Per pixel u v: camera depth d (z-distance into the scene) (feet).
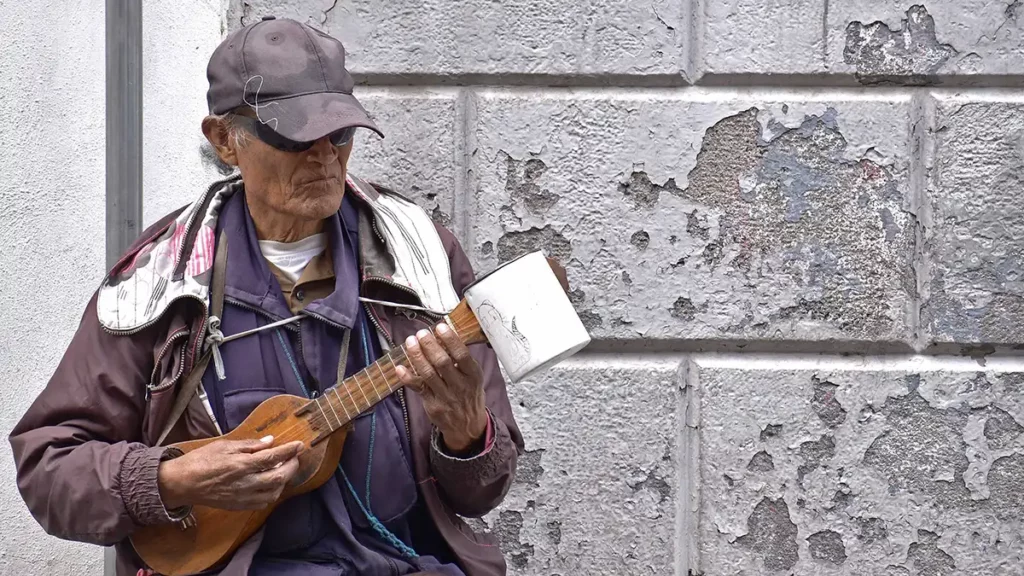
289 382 6.14
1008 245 8.56
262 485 5.69
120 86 8.32
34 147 8.46
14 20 8.35
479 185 8.63
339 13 8.65
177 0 8.64
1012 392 8.58
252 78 5.90
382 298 6.48
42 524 5.99
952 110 8.54
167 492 5.73
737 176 8.58
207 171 8.72
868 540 8.63
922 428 8.60
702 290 8.58
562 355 5.61
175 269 6.21
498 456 6.17
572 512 8.68
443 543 6.53
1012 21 8.50
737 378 8.62
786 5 8.52
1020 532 8.61
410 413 6.37
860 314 8.58
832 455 8.61
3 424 8.34
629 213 8.59
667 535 8.66
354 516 6.26
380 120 8.66
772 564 8.66
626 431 8.64
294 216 6.05
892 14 8.52
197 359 6.13
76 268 8.68
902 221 8.56
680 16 8.54
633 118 8.57
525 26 8.59
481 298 5.67
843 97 8.57
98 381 6.10
